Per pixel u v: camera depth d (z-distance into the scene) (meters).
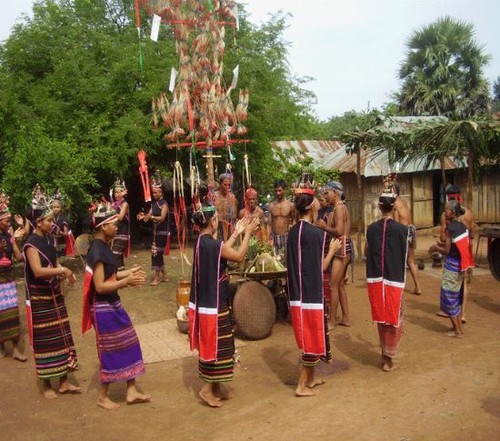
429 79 20.84
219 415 4.42
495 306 7.39
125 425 4.32
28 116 12.39
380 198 5.22
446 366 5.23
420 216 15.44
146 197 7.77
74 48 13.91
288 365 5.50
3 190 9.88
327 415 4.29
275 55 15.65
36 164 9.83
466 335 6.17
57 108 12.91
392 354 5.14
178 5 6.80
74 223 12.22
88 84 13.03
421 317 6.96
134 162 12.99
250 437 4.00
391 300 5.06
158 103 7.25
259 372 5.33
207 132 7.03
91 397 4.92
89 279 4.47
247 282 6.33
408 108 21.69
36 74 14.70
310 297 4.61
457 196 6.98
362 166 14.52
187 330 6.58
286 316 7.17
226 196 7.70
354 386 4.86
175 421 4.35
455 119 9.59
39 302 4.83
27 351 6.30
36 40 14.20
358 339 6.21
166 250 9.57
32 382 5.34
